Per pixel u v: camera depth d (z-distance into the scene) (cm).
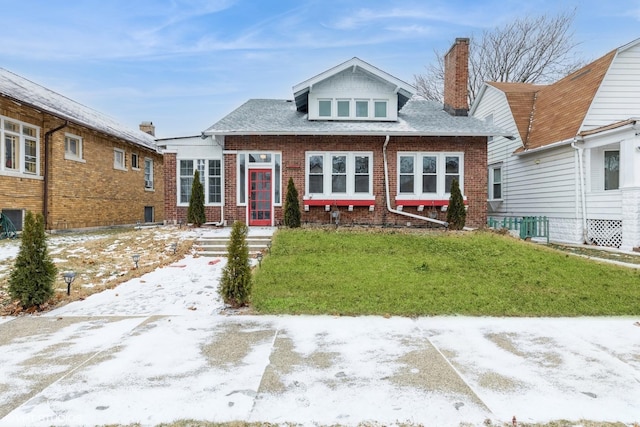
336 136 1412
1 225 1202
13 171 1259
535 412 294
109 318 534
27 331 479
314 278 718
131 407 297
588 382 346
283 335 468
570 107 1483
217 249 1049
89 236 1316
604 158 1370
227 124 1427
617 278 747
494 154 1930
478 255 911
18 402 303
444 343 445
